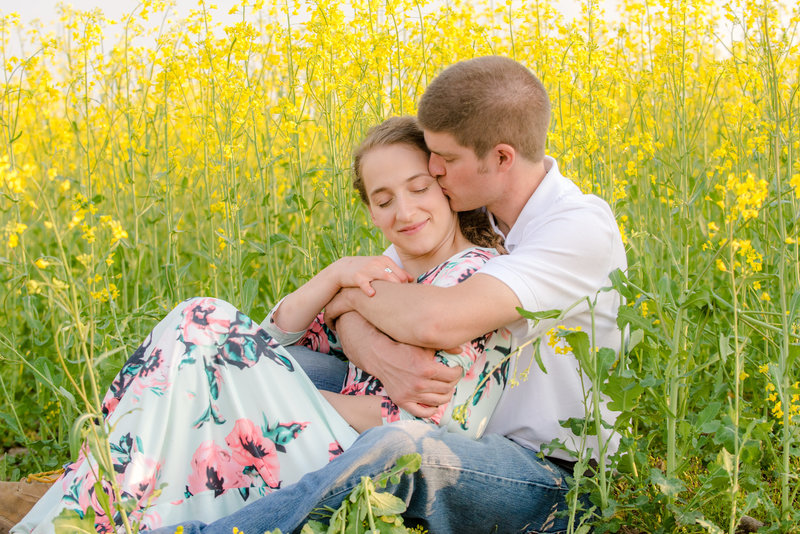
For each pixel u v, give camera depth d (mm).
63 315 3189
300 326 2234
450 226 2166
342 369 2324
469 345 1987
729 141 3420
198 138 4172
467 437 1942
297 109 3711
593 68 3488
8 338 2965
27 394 3314
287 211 3516
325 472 1753
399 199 2059
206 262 4297
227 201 3324
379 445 1747
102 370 2707
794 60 4008
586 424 1881
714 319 2736
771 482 2279
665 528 1874
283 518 1729
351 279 2109
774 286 2955
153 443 1836
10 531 1911
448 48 3676
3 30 3605
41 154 4789
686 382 2188
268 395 1900
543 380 2041
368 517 1687
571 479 1902
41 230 4449
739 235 3205
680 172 3227
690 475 2305
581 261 1979
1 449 3053
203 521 1870
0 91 3545
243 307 3002
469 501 1893
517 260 1942
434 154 2039
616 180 3340
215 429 1897
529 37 3906
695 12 3473
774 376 1973
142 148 3570
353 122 3486
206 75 3547
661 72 3818
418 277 2172
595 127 3367
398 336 1954
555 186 2080
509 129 1967
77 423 1502
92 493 1800
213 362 1893
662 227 3395
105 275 3094
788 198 2654
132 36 3822
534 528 2021
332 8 3408
